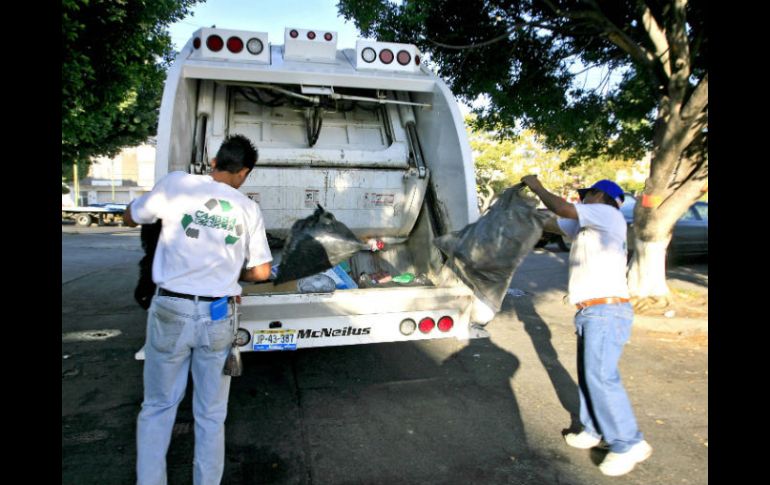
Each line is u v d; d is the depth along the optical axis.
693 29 6.97
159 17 7.95
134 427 3.46
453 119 4.21
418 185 4.66
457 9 7.28
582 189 3.48
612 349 3.04
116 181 50.25
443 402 4.00
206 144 4.25
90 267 10.30
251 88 4.63
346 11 6.61
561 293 8.27
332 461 3.11
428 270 4.62
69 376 4.34
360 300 3.61
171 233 2.49
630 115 8.33
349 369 4.66
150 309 2.52
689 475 3.07
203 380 2.54
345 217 4.64
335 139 4.72
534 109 8.00
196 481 2.53
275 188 4.41
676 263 11.44
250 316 3.48
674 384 4.46
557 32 7.35
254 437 3.38
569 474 3.06
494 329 6.07
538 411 3.88
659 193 6.52
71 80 5.99
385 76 4.30
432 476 2.99
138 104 16.77
